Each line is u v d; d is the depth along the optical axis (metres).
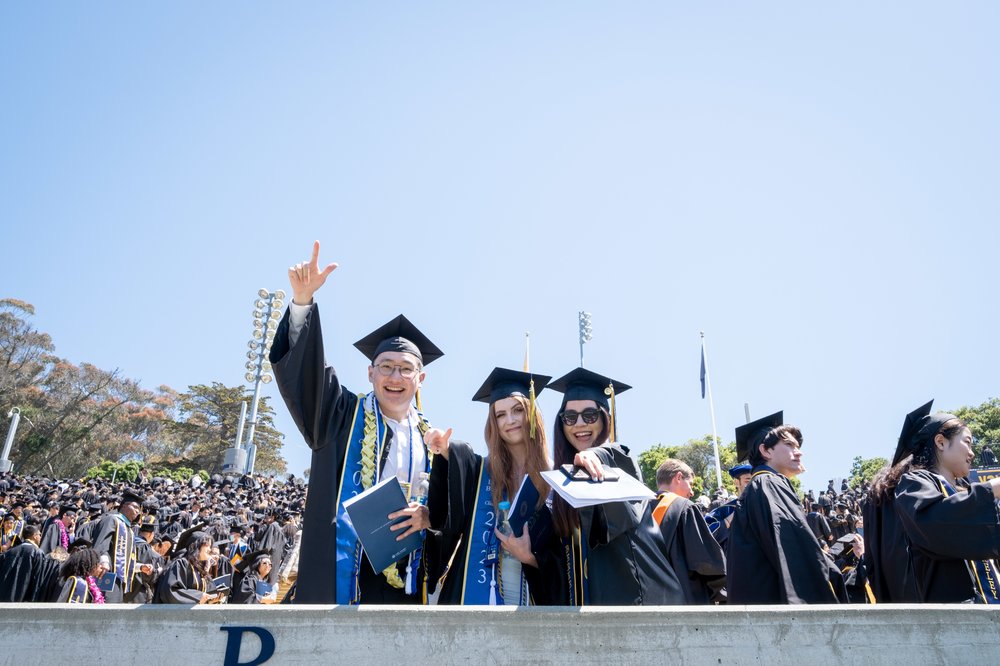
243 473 33.19
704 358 25.08
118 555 9.46
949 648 2.45
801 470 4.75
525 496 3.53
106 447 65.69
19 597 7.41
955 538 3.29
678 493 5.73
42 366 67.19
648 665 2.38
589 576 3.35
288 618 2.36
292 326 3.37
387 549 3.07
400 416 3.92
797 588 3.69
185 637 2.32
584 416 4.03
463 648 2.37
